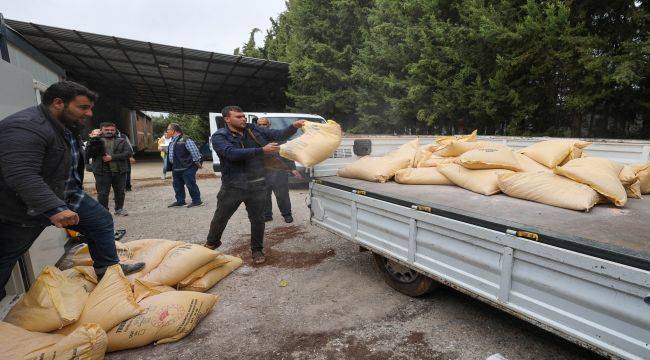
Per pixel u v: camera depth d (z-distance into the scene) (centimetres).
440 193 294
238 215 597
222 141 342
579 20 589
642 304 143
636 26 564
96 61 1292
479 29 627
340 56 1098
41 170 214
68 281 244
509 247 192
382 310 282
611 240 176
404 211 261
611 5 568
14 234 216
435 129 895
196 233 502
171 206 680
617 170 267
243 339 251
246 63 1276
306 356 231
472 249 216
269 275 356
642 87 566
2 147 196
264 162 375
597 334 160
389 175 346
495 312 276
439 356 226
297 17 1197
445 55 740
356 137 434
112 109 2130
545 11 561
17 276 277
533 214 226
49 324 212
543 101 675
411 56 822
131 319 235
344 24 1112
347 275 350
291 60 1246
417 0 762
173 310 250
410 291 297
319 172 398
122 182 605
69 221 208
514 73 664
